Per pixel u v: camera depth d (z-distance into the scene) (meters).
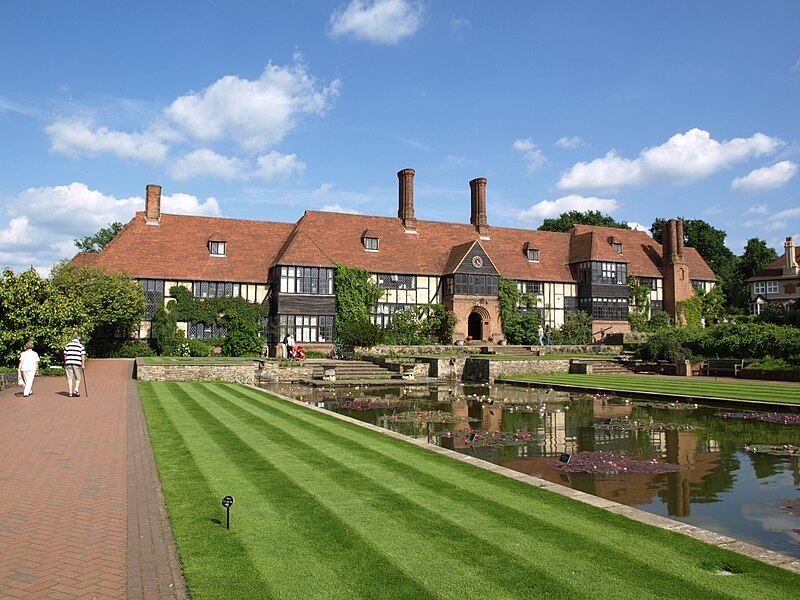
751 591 4.87
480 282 43.94
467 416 16.97
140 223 39.38
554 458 11.38
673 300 51.06
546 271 47.81
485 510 6.93
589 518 6.67
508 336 44.66
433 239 46.38
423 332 42.31
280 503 7.13
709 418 16.33
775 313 37.88
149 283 37.09
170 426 12.35
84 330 24.77
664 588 4.92
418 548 5.74
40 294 23.62
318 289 39.31
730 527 7.49
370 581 5.02
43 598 4.72
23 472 8.46
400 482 8.14
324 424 12.95
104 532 6.14
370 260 42.62
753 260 70.25
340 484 8.01
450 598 4.74
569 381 26.06
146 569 5.26
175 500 7.22
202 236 40.50
